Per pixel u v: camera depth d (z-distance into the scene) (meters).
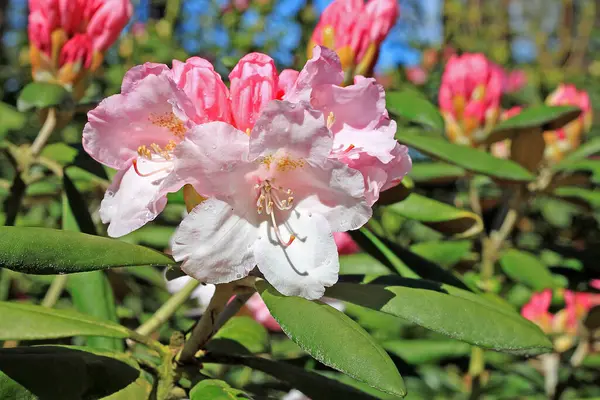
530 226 0.83
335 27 0.37
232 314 0.31
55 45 0.41
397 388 0.23
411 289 0.29
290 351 0.58
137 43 0.98
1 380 0.26
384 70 1.07
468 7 1.26
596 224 0.72
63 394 0.27
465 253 0.52
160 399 0.30
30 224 0.64
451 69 0.51
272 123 0.25
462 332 0.28
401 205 0.39
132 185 0.27
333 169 0.26
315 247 0.26
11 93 0.89
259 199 0.26
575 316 0.59
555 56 1.42
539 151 0.49
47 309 0.27
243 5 1.07
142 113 0.27
